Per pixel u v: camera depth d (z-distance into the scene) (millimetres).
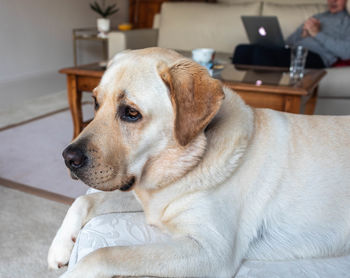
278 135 1217
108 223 1199
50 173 2564
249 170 1149
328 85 3221
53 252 1211
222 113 1190
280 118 1275
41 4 5926
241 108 1229
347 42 3500
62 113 3939
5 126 3492
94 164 1048
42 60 6125
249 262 1131
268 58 3188
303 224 1175
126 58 1162
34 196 2250
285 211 1174
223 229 1058
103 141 1073
